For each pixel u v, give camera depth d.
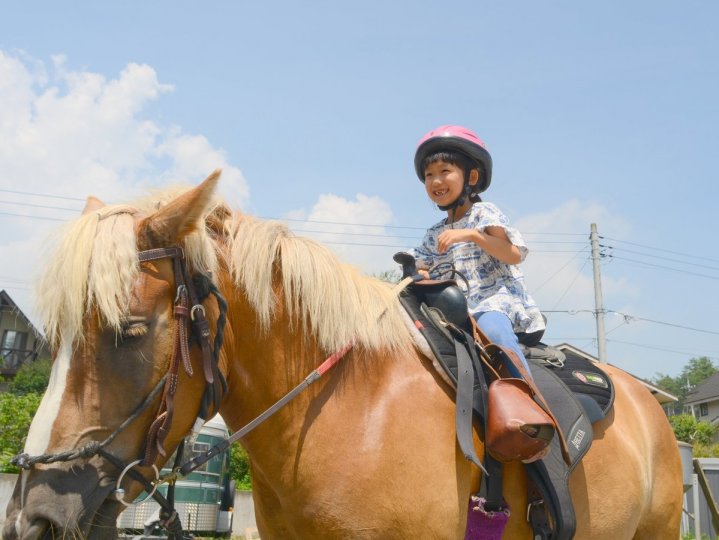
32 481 1.88
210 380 2.14
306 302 2.40
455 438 2.32
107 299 1.92
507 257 2.82
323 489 2.20
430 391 2.38
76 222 2.05
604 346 21.11
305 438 2.27
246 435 2.35
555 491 2.38
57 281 1.95
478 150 3.07
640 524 3.20
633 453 2.99
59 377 1.93
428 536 2.16
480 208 2.97
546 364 2.94
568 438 2.56
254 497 2.55
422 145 3.12
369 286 2.59
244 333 2.35
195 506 9.38
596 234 21.86
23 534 1.81
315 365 2.38
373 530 2.14
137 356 1.99
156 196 2.33
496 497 2.31
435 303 2.62
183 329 2.09
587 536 2.64
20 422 12.84
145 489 2.06
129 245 2.02
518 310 2.88
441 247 2.76
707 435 39.84
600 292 21.47
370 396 2.34
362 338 2.40
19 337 20.84
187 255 2.16
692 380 107.56
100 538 1.95
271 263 2.39
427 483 2.19
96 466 1.94
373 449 2.22
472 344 2.51
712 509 4.95
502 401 2.29
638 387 3.51
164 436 2.02
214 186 2.12
